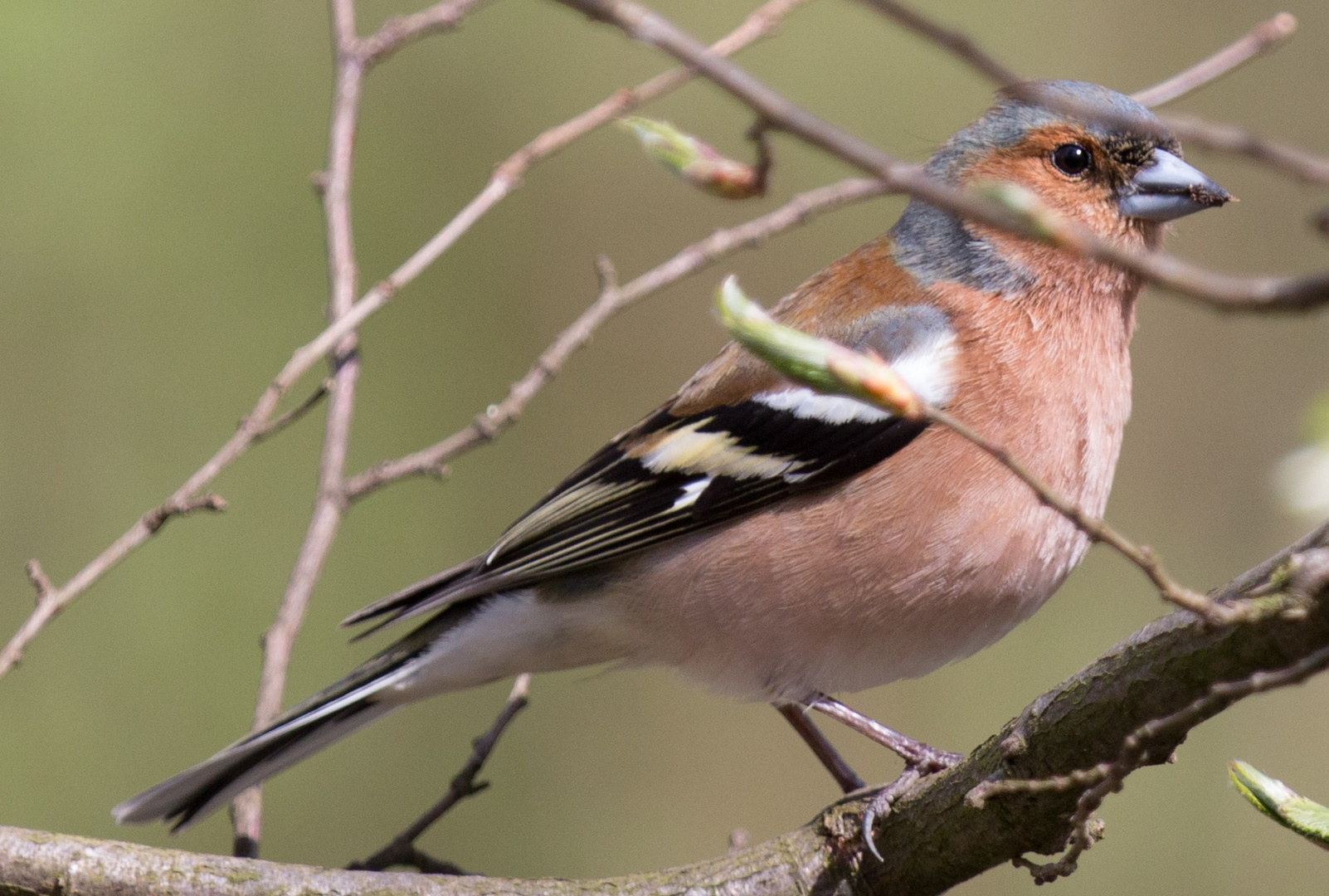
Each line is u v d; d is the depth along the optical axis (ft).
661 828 40.68
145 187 43.16
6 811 36.86
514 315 44.75
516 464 43.96
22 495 40.78
